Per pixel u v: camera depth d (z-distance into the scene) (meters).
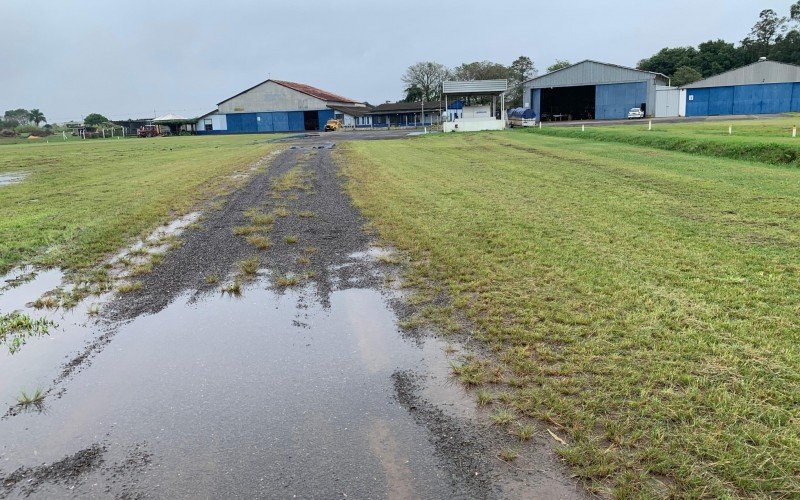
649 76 53.25
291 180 14.09
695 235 7.13
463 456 2.93
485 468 2.82
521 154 19.97
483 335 4.37
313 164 18.11
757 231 7.25
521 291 5.26
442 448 3.01
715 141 17.84
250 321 4.98
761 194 9.84
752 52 86.44
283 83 71.62
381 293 5.56
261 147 28.55
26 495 2.74
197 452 3.06
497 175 14.07
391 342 4.40
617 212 8.78
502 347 4.14
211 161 20.69
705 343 3.96
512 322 4.56
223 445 3.11
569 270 5.80
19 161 24.17
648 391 3.39
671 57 89.25
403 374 3.87
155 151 29.61
